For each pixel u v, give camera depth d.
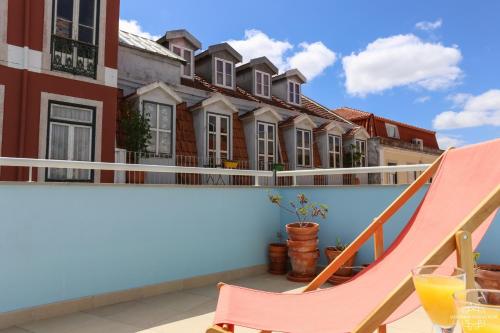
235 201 6.21
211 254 5.80
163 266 5.23
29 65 8.65
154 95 10.95
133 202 4.99
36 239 4.18
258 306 2.68
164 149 11.09
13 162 4.05
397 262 2.65
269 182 8.58
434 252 1.84
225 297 2.85
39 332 3.78
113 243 4.77
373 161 19.09
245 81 16.22
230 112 13.01
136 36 12.73
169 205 5.36
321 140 16.59
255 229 6.48
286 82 17.20
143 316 4.26
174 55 12.40
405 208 5.52
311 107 18.95
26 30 8.62
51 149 8.91
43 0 8.95
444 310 1.46
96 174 9.35
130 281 4.89
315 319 2.42
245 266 6.27
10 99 8.38
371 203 5.88
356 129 18.59
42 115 8.75
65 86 9.13
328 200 6.34
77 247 4.47
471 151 2.80
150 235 5.12
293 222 6.75
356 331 1.85
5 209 3.99
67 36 9.34
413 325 3.94
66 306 4.33
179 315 4.29
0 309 3.91
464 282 1.53
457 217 2.49
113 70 9.97
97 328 3.88
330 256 5.83
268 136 14.12
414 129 24.80
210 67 14.69
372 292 2.54
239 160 13.16
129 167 4.87
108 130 9.76
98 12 9.84
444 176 2.89
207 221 5.79
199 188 5.72
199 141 12.09
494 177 2.44
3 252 3.96
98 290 4.61
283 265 6.45
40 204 4.23
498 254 4.75
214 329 2.16
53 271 4.27
